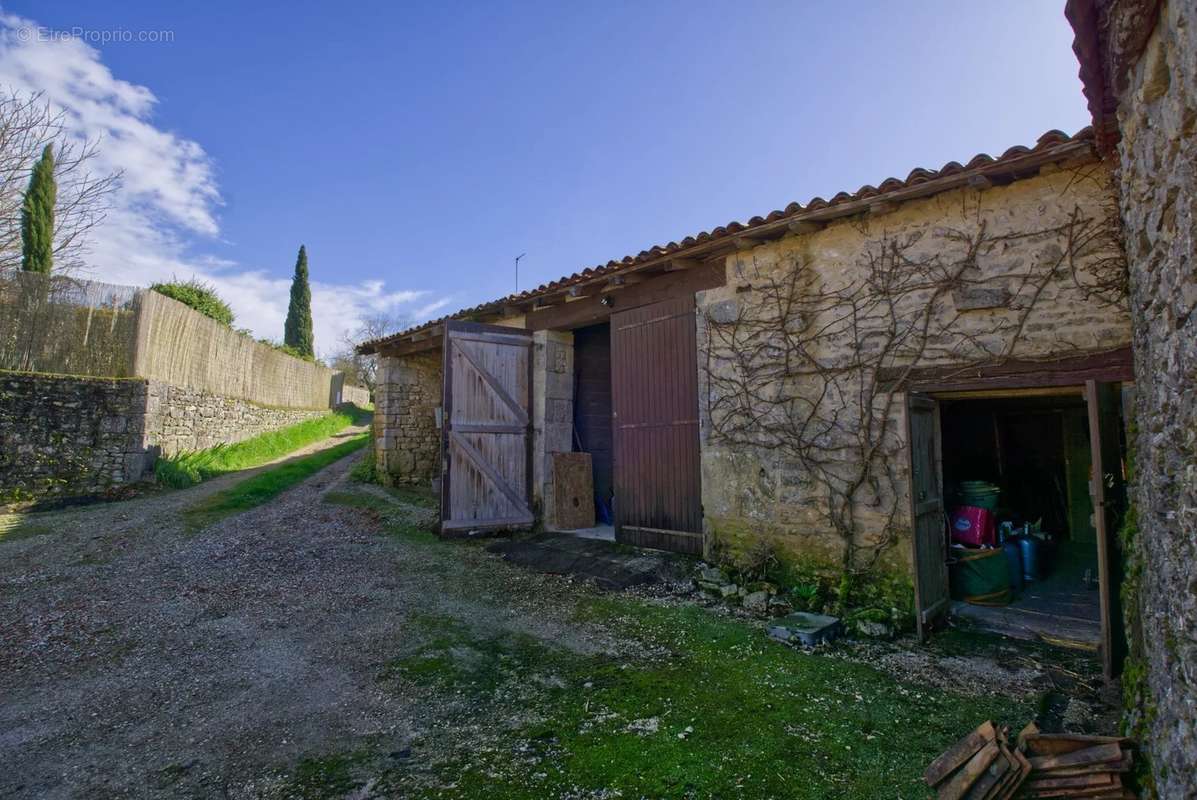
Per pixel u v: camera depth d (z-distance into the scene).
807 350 5.09
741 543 5.48
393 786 2.56
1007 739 2.47
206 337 12.77
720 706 3.22
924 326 4.43
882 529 4.61
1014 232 4.07
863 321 4.75
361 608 4.98
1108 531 3.45
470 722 3.11
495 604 5.09
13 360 9.48
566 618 4.72
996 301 4.11
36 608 4.97
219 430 13.30
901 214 4.57
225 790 2.56
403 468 11.02
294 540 7.18
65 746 2.93
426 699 3.38
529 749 2.84
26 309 9.63
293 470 12.12
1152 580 2.27
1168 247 2.05
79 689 3.56
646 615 4.75
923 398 4.47
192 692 3.51
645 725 3.03
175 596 5.28
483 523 7.33
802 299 5.12
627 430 6.62
